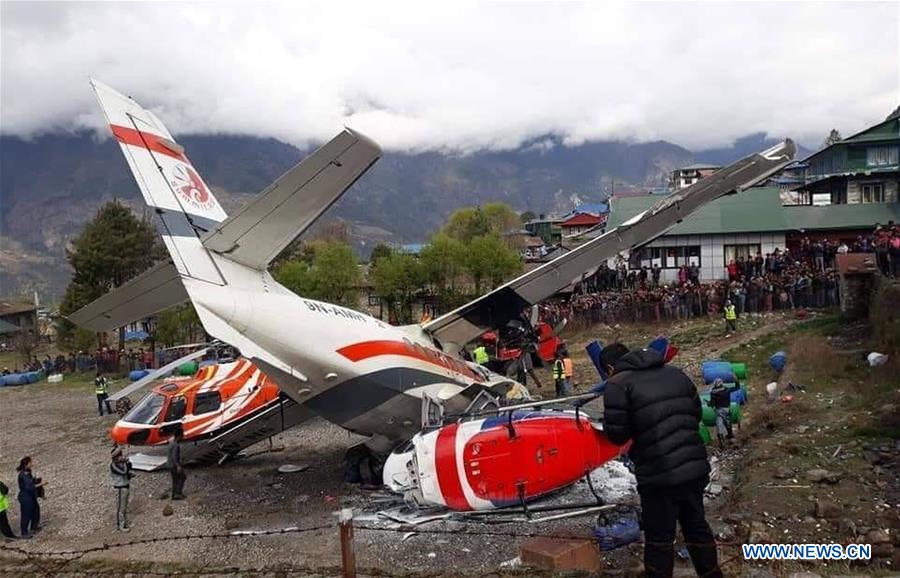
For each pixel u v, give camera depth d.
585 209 89.94
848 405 13.92
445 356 14.72
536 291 14.71
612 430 5.72
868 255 22.69
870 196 37.62
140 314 13.02
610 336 27.48
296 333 11.40
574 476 10.39
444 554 9.22
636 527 8.82
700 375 19.16
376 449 13.31
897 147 38.62
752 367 19.36
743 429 13.76
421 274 38.69
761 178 13.84
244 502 12.79
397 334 13.39
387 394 12.69
